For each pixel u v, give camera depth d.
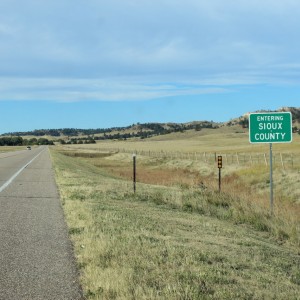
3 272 6.30
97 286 5.53
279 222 13.28
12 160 54.31
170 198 17.12
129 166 66.00
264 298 5.67
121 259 6.80
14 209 12.84
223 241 9.65
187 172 47.28
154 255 7.14
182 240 9.00
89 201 14.87
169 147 154.25
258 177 30.81
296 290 6.37
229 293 5.54
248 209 14.89
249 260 7.90
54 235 8.94
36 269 6.46
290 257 9.23
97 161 82.56
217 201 17.34
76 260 6.96
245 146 127.56
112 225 9.81
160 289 5.54
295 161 47.34
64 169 35.31
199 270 6.49
